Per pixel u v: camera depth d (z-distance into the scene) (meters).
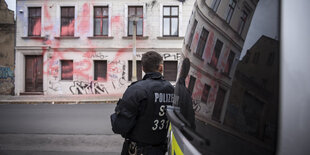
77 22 15.73
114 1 15.62
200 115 1.07
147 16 15.58
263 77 0.68
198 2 1.54
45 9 15.73
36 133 5.86
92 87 15.70
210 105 0.98
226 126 0.82
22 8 15.73
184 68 1.56
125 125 1.78
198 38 1.34
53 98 13.70
